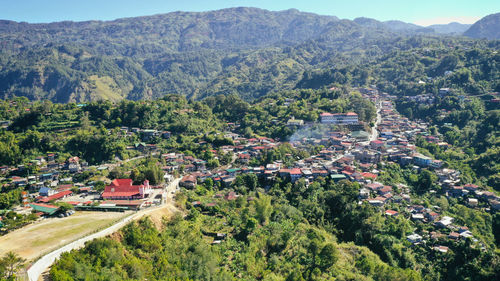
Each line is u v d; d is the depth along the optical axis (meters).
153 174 152.62
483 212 144.62
